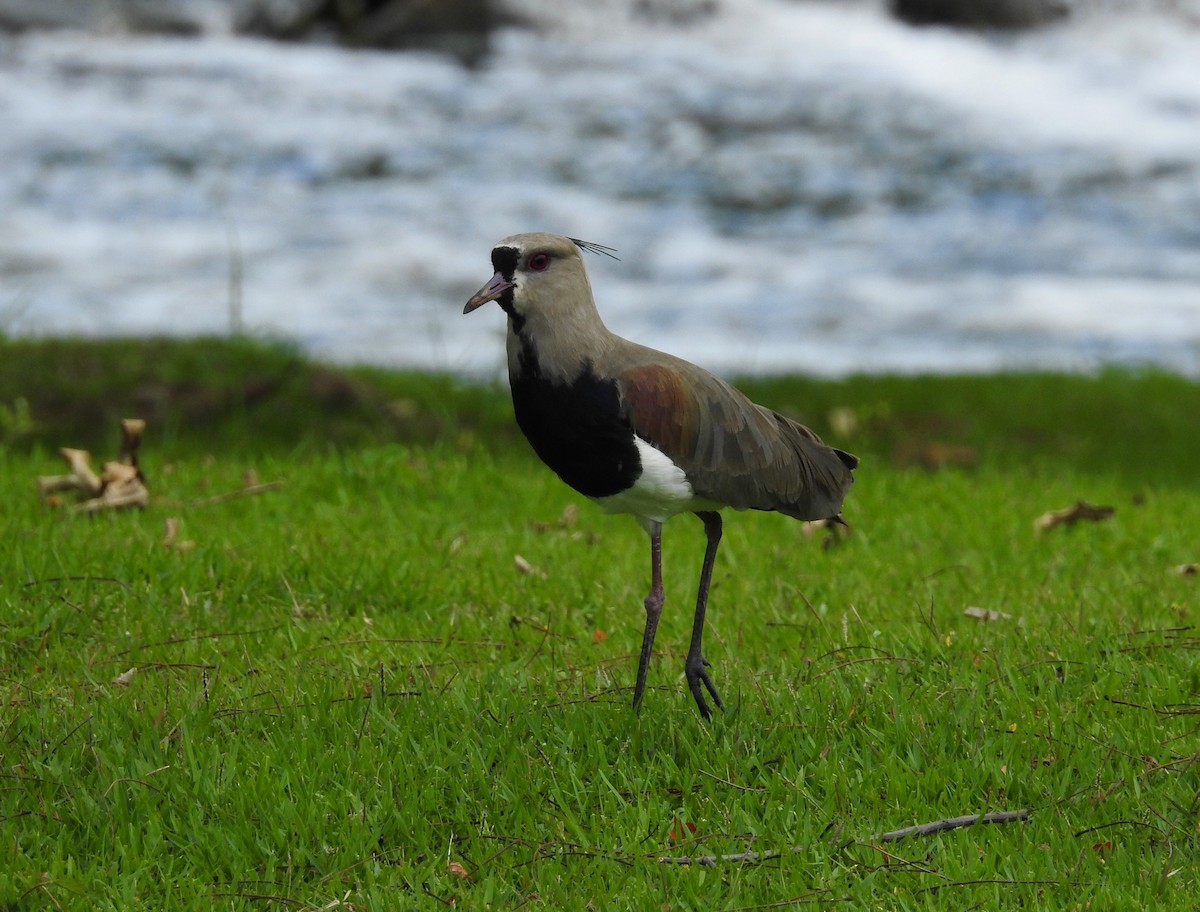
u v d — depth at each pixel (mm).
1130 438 18469
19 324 24906
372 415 17016
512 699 8578
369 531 12250
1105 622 9961
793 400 19516
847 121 43781
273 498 13047
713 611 10680
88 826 7188
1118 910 6629
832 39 50875
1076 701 8609
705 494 8211
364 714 8234
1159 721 8414
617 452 7918
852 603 10484
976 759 7895
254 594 10570
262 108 42094
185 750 7738
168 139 39125
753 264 32562
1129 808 7473
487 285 7809
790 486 8594
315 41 48812
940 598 10742
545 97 44594
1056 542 12688
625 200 36719
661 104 44438
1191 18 52469
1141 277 32062
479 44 48844
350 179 37062
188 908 6680
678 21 51156
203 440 15922
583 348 7895
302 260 31375
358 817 7270
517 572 11352
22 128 39250
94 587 10344
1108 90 47156
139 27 48281
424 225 33938
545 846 7160
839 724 8352
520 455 16344
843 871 7016
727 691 8938
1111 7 52562
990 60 49781
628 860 7074
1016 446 18000
